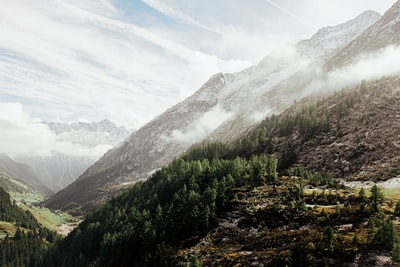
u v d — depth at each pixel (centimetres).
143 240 11412
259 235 9106
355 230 7619
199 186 13738
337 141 16900
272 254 7731
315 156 16525
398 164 13575
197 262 7956
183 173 15525
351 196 9750
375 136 16062
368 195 10238
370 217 8000
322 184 12075
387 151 14800
